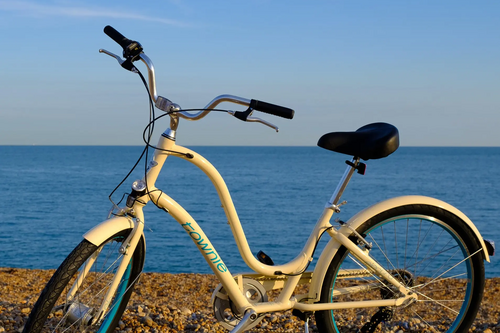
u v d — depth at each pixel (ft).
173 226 77.41
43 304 7.32
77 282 8.08
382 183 210.38
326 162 504.43
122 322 11.55
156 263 48.52
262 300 9.30
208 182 206.59
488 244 9.95
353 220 9.57
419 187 187.93
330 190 171.73
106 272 8.34
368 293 13.17
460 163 472.03
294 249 61.98
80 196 141.08
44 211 105.70
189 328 11.51
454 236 9.87
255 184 203.62
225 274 8.97
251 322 9.11
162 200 8.50
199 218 91.71
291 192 163.02
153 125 8.18
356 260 9.66
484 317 12.86
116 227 8.09
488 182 215.72
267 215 99.45
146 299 16.44
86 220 91.66
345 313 12.73
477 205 121.49
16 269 20.20
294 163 478.18
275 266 9.36
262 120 7.73
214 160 580.30
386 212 9.58
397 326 11.18
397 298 9.82
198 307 15.43
